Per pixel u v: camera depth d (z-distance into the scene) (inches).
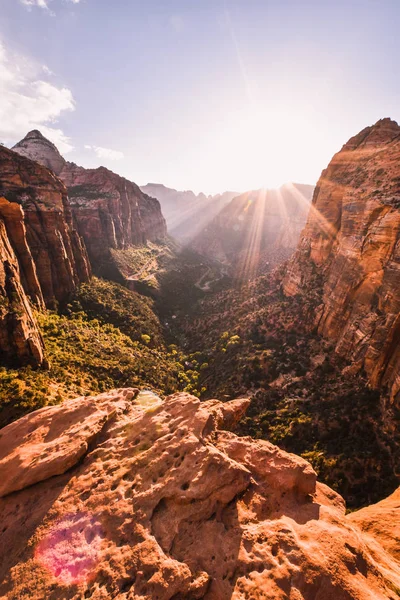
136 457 502.3
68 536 394.0
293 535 363.6
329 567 320.5
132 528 387.9
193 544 368.2
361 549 354.3
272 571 323.9
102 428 589.9
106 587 327.3
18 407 1058.1
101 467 500.7
